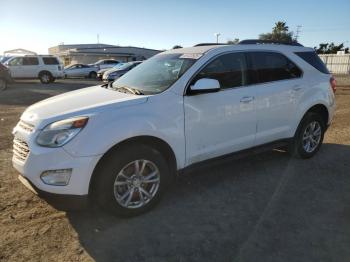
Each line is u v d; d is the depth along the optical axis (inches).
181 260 123.3
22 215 152.3
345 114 401.7
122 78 195.6
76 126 134.4
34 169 135.3
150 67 190.2
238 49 185.0
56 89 737.0
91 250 128.9
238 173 203.2
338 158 231.6
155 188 155.3
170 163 161.3
